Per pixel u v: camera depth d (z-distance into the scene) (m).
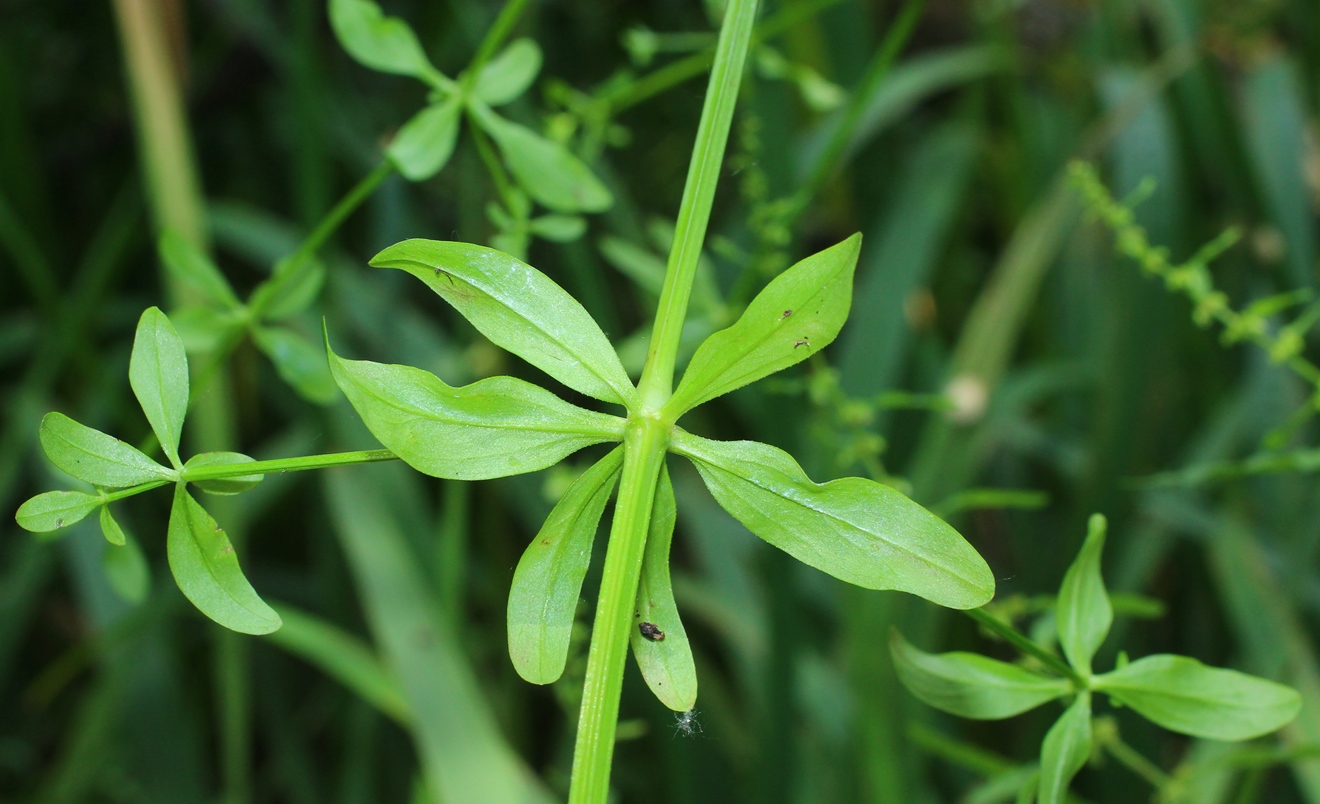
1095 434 0.56
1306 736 0.43
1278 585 0.51
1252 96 0.64
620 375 0.22
